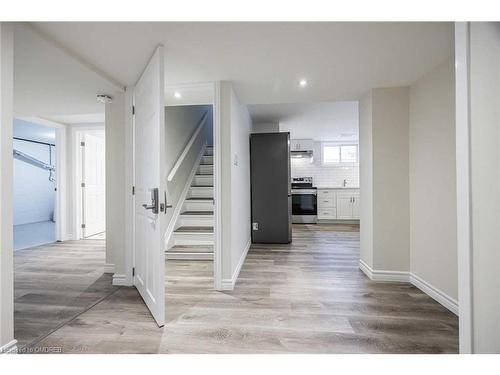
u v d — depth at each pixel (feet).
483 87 3.38
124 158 8.41
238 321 5.94
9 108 4.18
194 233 11.66
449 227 6.51
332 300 7.04
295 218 20.88
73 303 6.93
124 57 6.27
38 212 23.36
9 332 4.14
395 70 7.18
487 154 3.36
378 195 8.53
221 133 7.97
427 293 7.41
